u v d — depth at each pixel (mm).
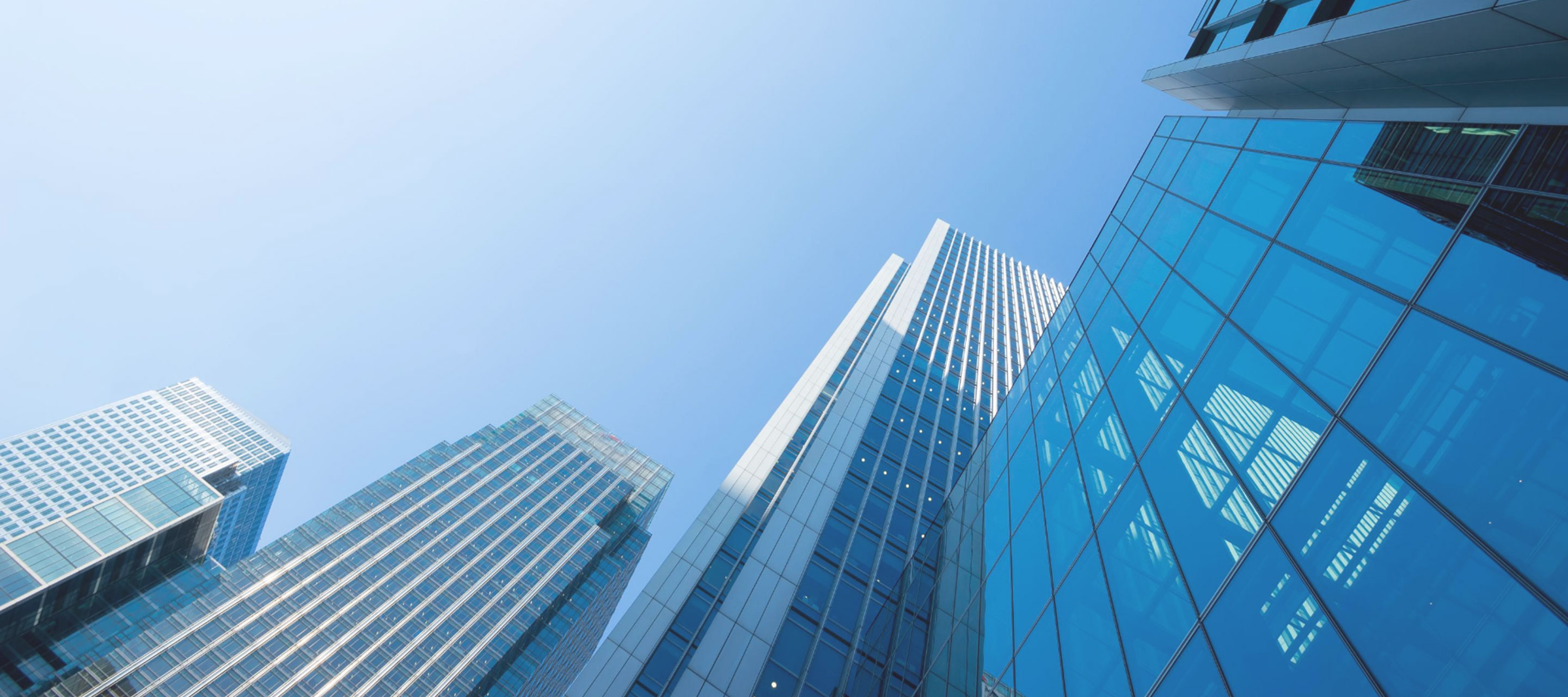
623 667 25078
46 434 196750
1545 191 9070
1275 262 14766
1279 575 10383
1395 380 10094
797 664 26219
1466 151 10992
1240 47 17297
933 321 72188
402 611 138500
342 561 143000
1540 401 7934
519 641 144625
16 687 101875
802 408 48062
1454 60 11070
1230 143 20328
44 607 107188
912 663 24094
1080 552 16875
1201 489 13312
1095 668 13641
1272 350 13289
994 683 17859
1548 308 8305
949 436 48062
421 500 164125
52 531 113812
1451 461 8719
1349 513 9766
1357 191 13133
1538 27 9133
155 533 121875
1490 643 7355
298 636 126875
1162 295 20000
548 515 174625
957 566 26484
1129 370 19719
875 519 35656
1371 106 14336
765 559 30844
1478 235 9836
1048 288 123750
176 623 119250
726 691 24656
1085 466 19453
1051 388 26875
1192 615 11773
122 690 107625
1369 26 11906
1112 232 28609
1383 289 11234
